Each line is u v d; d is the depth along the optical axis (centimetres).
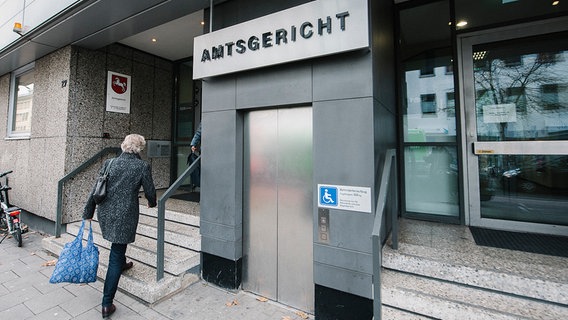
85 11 367
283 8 298
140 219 425
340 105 250
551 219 311
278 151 303
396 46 383
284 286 295
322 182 257
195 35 494
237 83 315
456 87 354
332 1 243
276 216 302
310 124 284
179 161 623
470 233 312
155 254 335
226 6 341
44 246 430
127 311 273
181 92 629
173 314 270
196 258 338
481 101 346
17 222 455
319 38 249
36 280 338
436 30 368
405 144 381
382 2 298
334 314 251
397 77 382
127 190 272
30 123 577
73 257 267
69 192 459
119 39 450
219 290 318
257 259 314
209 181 336
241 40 297
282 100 281
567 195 305
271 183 307
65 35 435
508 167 332
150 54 587
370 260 234
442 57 365
